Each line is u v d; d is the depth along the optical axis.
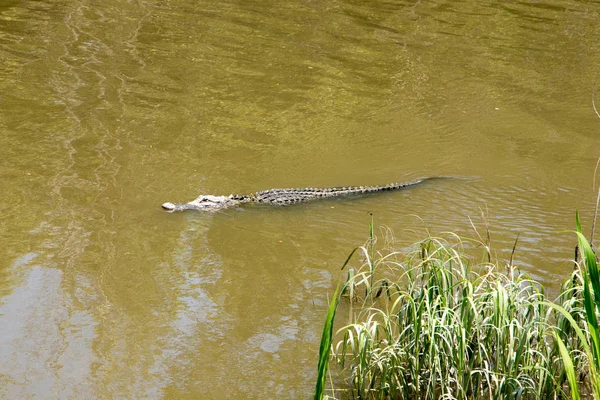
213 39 16.97
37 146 11.26
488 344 6.07
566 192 10.64
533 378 6.02
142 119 12.63
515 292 6.43
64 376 6.38
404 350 6.09
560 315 6.12
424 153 12.08
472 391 5.88
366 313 7.41
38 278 7.89
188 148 11.71
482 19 19.31
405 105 14.03
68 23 17.34
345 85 14.84
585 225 9.53
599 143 12.52
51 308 7.38
